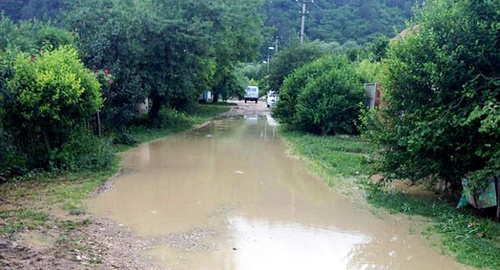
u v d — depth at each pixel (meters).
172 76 17.31
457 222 6.76
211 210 7.71
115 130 14.67
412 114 7.92
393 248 6.12
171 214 7.40
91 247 5.66
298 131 19.39
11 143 9.02
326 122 17.62
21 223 6.38
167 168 11.16
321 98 17.92
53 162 9.80
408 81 8.02
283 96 20.80
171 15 17.64
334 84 17.89
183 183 9.63
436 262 5.64
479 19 7.29
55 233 6.10
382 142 8.49
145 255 5.60
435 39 7.68
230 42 22.86
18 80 9.14
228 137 18.06
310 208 7.96
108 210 7.47
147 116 19.39
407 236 6.56
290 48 31.25
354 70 19.12
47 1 25.58
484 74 7.20
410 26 8.68
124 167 11.09
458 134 7.15
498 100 6.95
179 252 5.76
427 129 7.30
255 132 20.28
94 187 8.86
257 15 27.12
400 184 9.69
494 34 7.02
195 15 18.34
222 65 27.61
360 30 46.72
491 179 6.75
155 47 16.81
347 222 7.20
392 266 5.55
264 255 5.79
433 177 8.27
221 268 5.31
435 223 7.04
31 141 9.62
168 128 19.55
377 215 7.54
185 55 17.53
